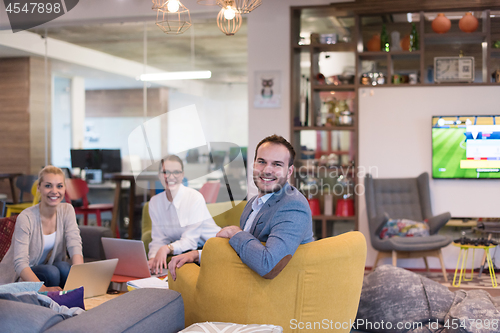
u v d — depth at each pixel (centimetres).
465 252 457
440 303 211
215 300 154
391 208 457
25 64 568
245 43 509
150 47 533
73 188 541
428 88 461
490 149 446
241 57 511
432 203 462
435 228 427
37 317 118
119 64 543
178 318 148
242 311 151
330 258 150
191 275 169
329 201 488
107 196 537
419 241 410
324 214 489
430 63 493
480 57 485
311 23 517
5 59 575
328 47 484
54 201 237
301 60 505
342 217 479
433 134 455
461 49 488
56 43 559
